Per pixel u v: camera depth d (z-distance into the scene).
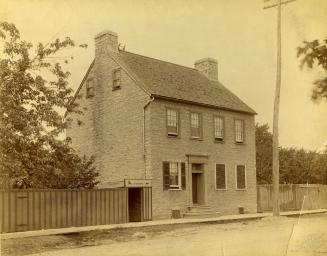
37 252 12.39
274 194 20.30
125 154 22.44
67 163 19.97
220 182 24.41
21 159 18.00
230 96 26.83
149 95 21.45
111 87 23.52
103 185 23.30
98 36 24.45
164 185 21.56
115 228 16.56
